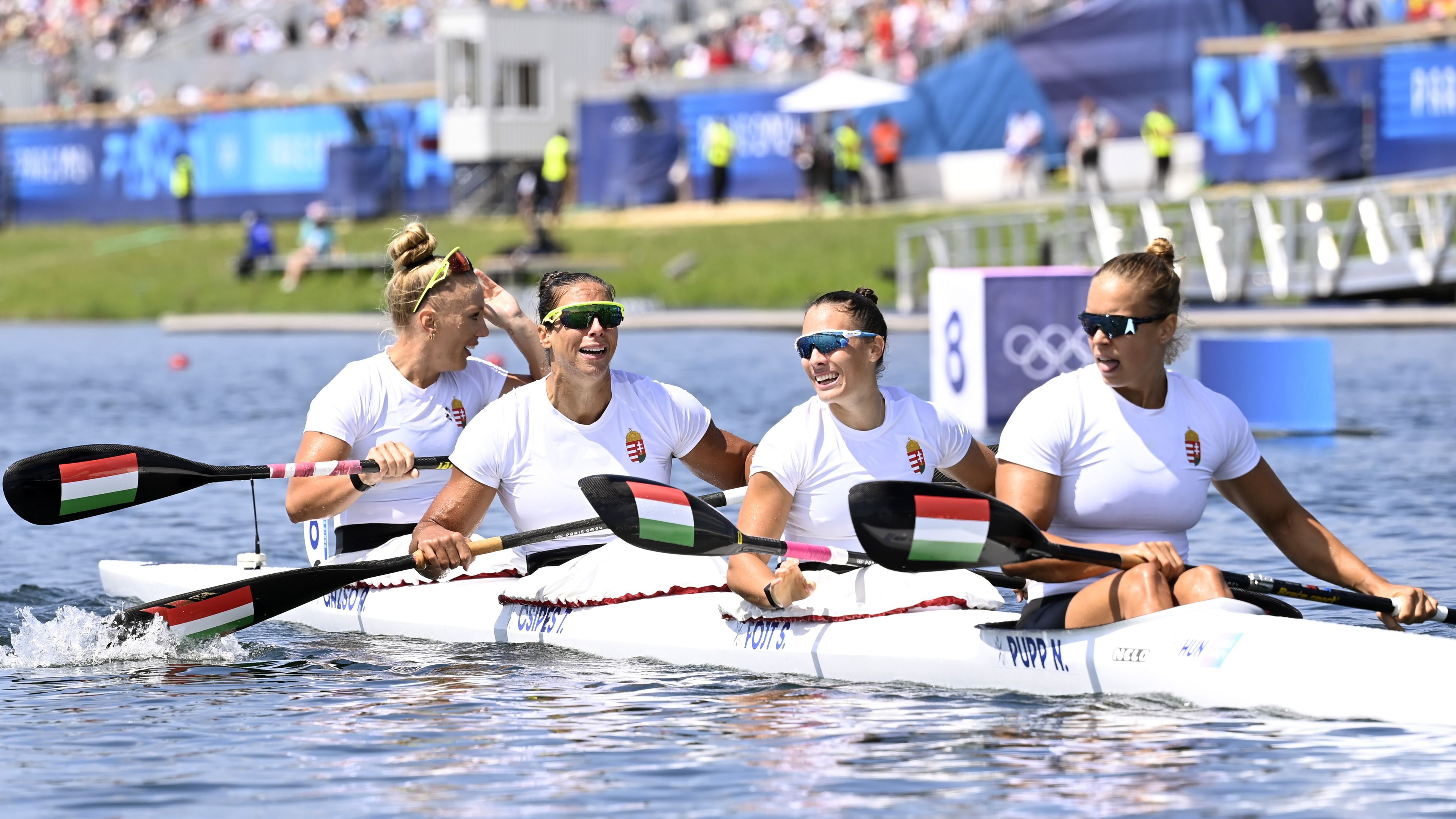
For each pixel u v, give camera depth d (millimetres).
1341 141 109875
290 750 21062
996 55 123000
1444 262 91188
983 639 23188
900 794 18828
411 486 28969
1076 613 22594
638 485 23734
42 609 31094
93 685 24922
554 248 116312
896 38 135875
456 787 19406
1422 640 21141
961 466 24609
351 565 26969
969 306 56344
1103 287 21953
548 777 19703
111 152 153000
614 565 26734
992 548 21672
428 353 28219
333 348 94812
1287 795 18453
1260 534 36219
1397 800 18219
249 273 125625
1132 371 22047
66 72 182500
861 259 110188
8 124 162000
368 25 163250
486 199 137000
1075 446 22469
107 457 27969
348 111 140375
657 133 129750
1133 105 117562
